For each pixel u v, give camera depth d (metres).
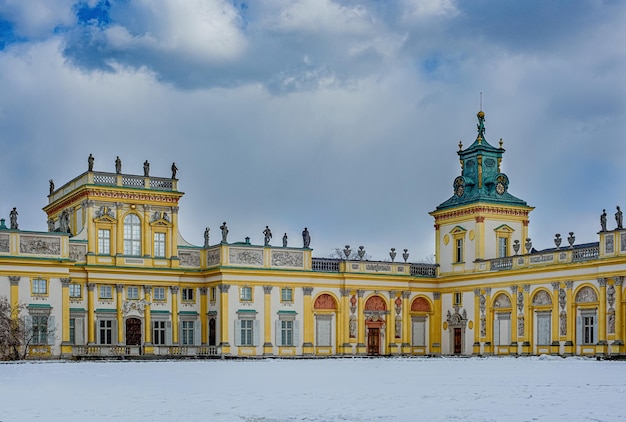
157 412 32.47
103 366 69.06
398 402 35.50
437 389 41.91
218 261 94.50
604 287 81.06
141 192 93.06
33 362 77.12
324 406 34.19
